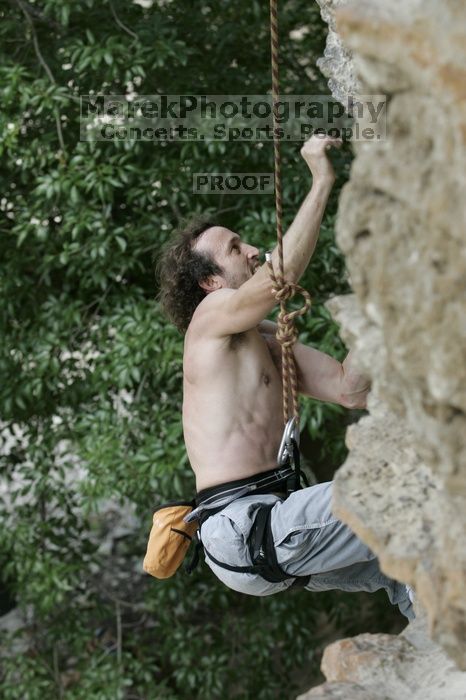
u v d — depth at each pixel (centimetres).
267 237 579
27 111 621
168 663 736
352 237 198
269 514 310
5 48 633
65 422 657
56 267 638
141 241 621
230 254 345
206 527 319
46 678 701
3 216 644
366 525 228
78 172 582
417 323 184
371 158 192
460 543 205
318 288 603
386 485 236
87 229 618
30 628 721
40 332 630
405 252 187
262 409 330
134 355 573
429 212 178
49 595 648
